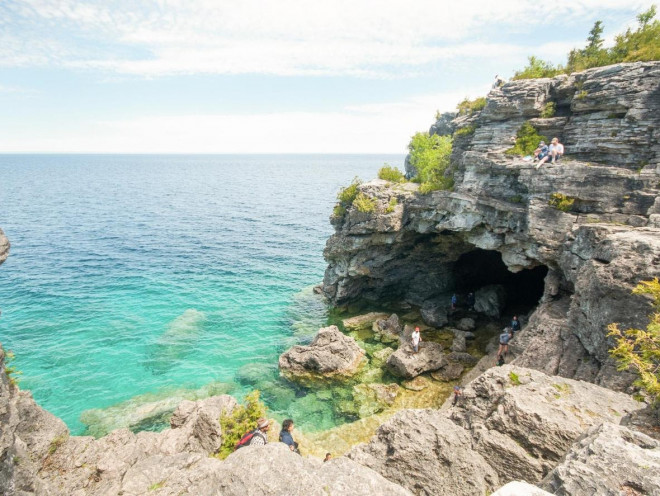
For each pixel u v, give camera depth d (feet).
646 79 82.48
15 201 376.07
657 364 33.60
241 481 23.98
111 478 48.29
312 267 190.90
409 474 35.27
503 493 17.92
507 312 130.00
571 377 63.00
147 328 124.16
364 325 125.39
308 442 70.85
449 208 113.29
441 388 90.12
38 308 137.69
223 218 312.50
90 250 210.79
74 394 91.30
